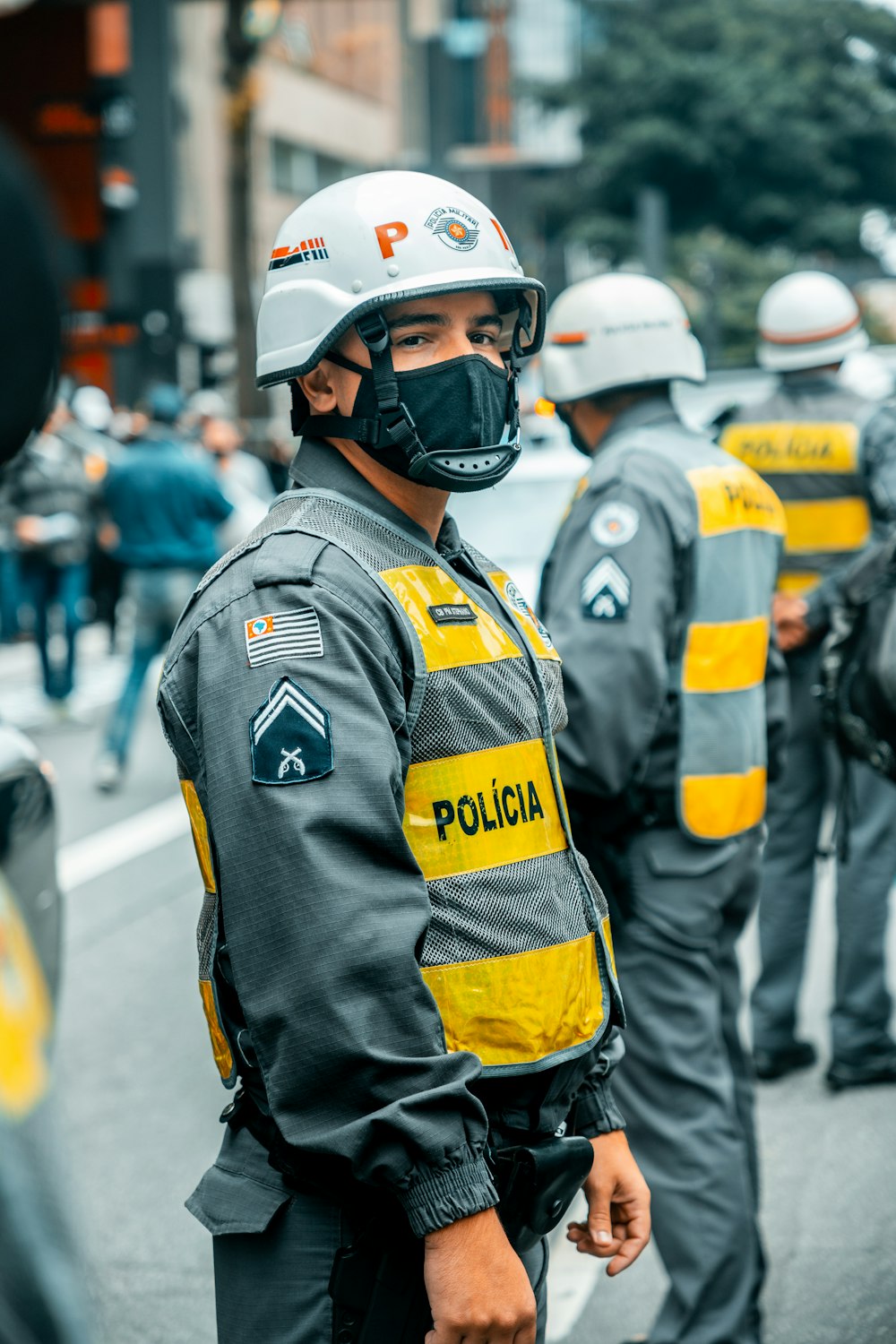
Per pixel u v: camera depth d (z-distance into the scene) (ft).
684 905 10.06
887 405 16.08
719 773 10.08
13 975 2.86
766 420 16.56
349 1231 5.85
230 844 5.68
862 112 145.28
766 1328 11.23
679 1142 9.98
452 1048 5.90
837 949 15.48
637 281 10.81
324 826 5.56
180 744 6.10
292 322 6.34
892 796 15.19
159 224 78.48
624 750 9.82
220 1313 6.10
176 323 79.66
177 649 6.14
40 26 75.51
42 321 3.54
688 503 10.11
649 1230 6.89
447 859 5.98
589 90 147.54
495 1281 5.53
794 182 141.18
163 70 77.30
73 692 39.32
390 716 5.88
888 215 148.05
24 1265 2.63
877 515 15.99
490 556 27.04
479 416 6.23
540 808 6.31
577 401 10.89
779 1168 13.79
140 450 29.43
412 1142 5.44
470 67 214.28
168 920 21.42
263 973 5.59
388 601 6.02
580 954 6.34
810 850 15.70
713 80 139.13
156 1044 16.98
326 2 152.05
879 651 11.21
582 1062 6.36
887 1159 13.87
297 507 6.30
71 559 37.17
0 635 49.19
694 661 10.05
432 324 6.27
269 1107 5.88
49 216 3.48
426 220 6.26
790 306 16.31
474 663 6.16
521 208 146.51
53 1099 2.86
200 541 29.50
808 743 15.42
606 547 9.98
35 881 9.46
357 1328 5.81
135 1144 14.40
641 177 139.85
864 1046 15.40
